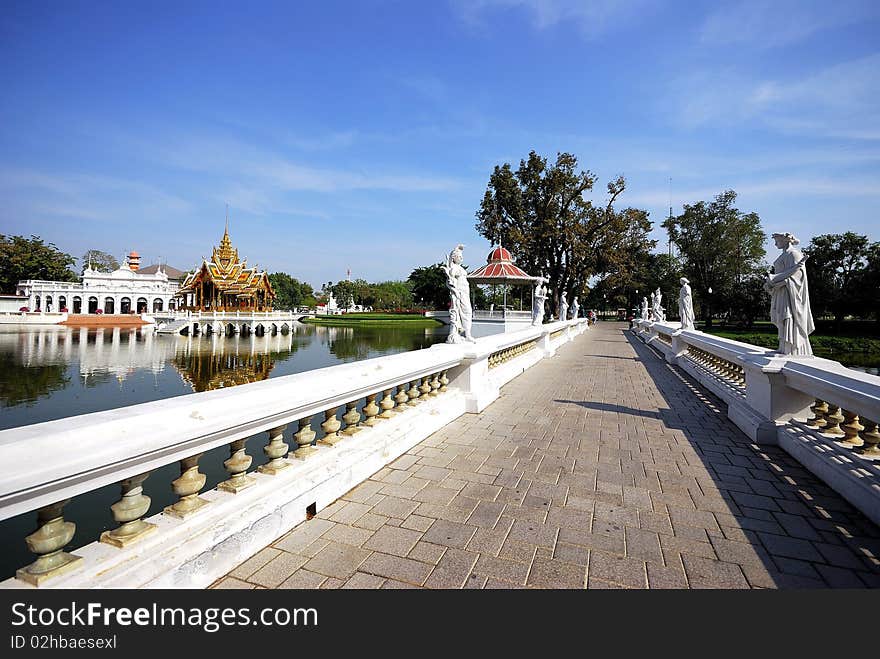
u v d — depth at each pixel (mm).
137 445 2178
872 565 3061
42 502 1901
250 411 2912
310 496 3621
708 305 49062
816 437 4930
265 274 57719
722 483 4488
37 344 33781
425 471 4719
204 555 2637
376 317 68312
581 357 16688
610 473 4730
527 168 40281
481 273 27078
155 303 66062
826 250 38062
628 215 39969
